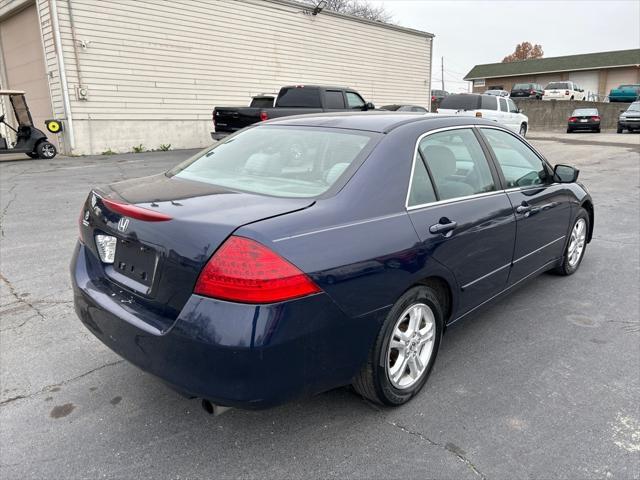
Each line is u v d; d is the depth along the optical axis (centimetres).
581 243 511
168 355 222
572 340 368
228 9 1755
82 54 1451
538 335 376
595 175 1190
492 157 361
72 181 1012
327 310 225
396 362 277
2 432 259
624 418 277
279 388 218
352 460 242
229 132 1384
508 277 372
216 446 252
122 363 327
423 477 232
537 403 290
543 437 260
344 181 262
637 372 325
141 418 273
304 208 241
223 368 209
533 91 3681
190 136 1741
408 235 266
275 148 312
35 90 1650
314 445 253
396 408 284
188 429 264
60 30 1397
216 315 209
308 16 2016
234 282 207
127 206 248
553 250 446
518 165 394
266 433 262
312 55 2069
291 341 214
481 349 354
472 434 262
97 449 249
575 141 2127
